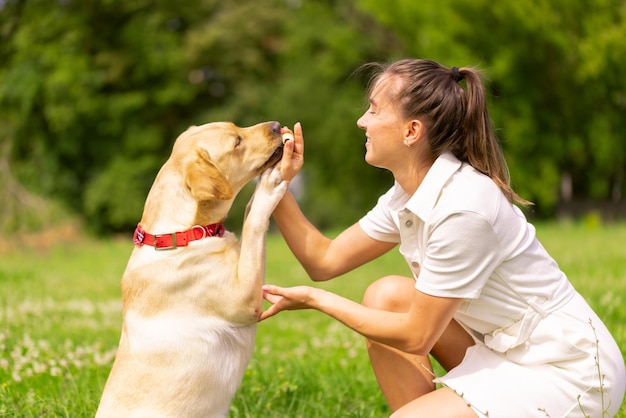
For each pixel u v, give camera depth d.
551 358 2.74
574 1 22.83
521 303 2.79
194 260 2.97
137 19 25.50
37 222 17.62
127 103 24.89
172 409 2.91
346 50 25.11
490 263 2.73
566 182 26.22
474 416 2.71
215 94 26.98
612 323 5.24
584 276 7.52
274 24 26.25
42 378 4.14
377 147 2.94
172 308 2.97
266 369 4.41
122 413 2.90
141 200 25.09
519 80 23.41
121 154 25.73
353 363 4.61
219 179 3.03
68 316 6.90
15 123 25.00
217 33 25.06
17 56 24.67
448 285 2.72
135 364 2.94
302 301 2.93
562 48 22.58
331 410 3.87
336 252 3.33
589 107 24.20
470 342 3.13
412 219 2.90
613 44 22.70
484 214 2.70
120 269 12.09
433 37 22.70
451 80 2.90
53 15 24.61
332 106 25.66
